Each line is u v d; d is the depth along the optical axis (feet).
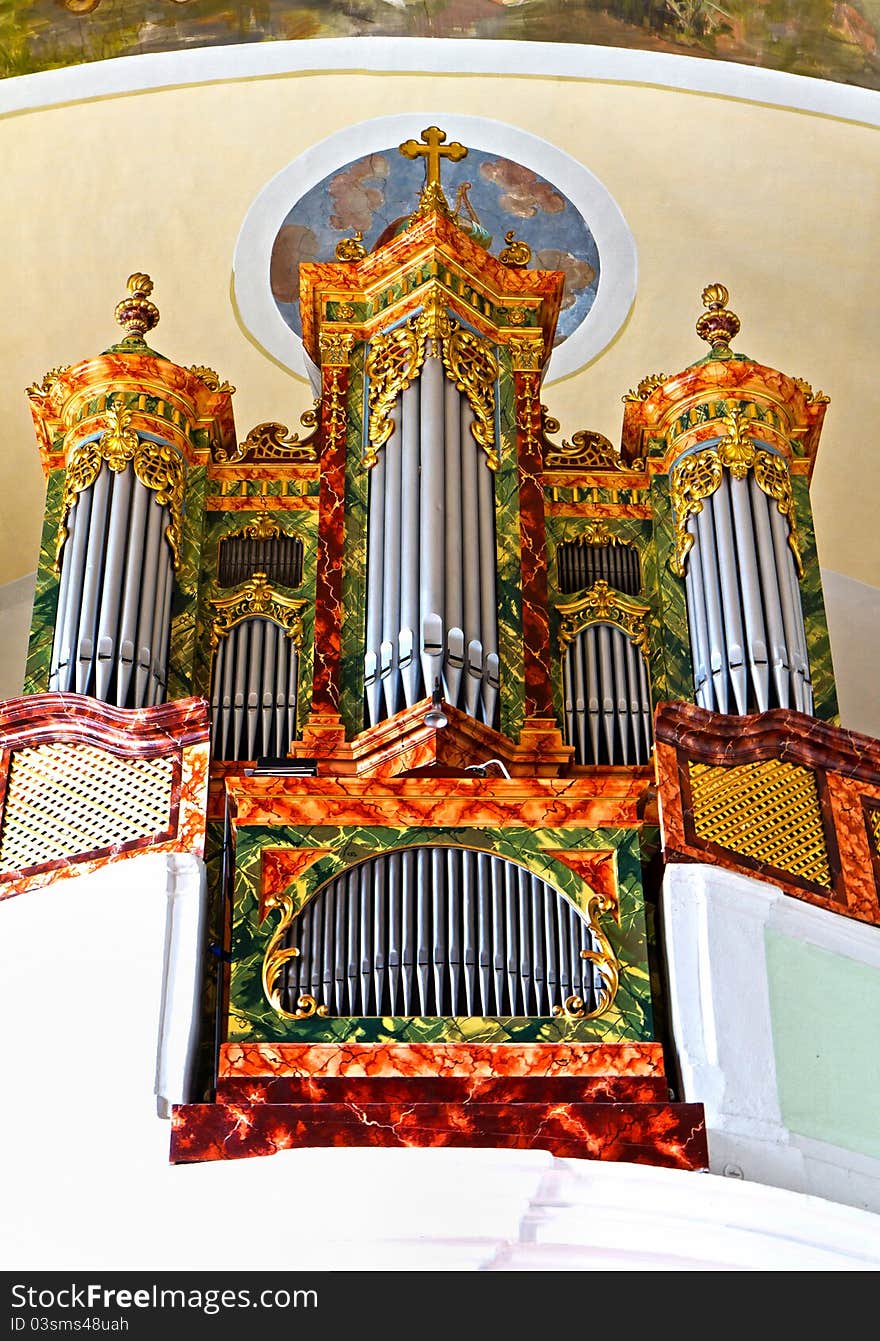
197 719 26.30
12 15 35.63
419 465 30.30
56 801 26.14
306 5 36.68
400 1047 23.71
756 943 24.68
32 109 36.81
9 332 38.75
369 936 24.49
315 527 32.12
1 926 24.34
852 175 37.88
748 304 39.86
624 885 24.94
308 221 39.81
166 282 39.45
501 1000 24.20
